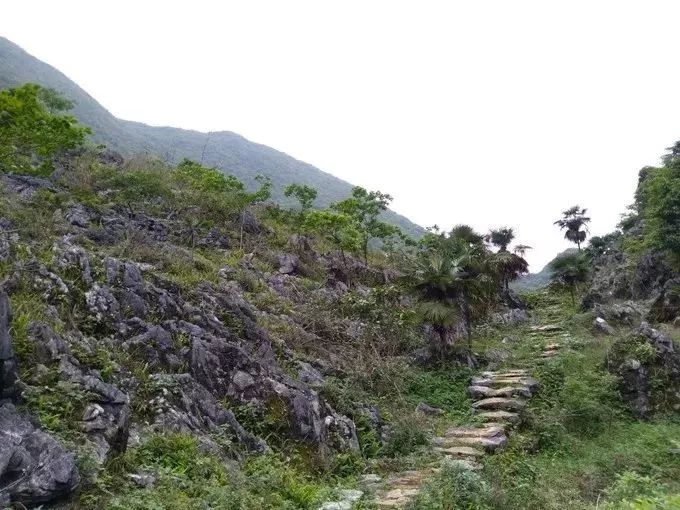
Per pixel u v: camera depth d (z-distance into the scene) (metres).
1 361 5.64
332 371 12.55
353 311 16.38
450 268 17.14
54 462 5.00
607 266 36.00
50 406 5.96
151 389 7.86
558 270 38.09
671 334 16.53
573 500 8.12
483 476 8.23
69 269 9.50
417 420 11.44
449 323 15.92
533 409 12.70
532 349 18.89
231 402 9.01
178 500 5.71
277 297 15.66
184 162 26.53
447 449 10.24
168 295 10.43
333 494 7.58
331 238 26.08
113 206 18.08
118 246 13.51
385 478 8.91
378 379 13.16
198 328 9.89
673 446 10.59
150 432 7.16
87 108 75.88
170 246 15.77
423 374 14.95
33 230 11.83
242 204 23.28
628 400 12.97
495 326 23.53
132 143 68.25
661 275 24.58
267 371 9.93
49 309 8.05
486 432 11.09
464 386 14.83
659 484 8.53
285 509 6.49
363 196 27.22
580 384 13.09
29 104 7.67
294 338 13.11
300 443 8.99
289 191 27.77
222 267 16.36
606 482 9.24
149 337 8.92
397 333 15.92
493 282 20.12
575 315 25.55
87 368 7.29
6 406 5.45
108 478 5.56
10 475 4.78
